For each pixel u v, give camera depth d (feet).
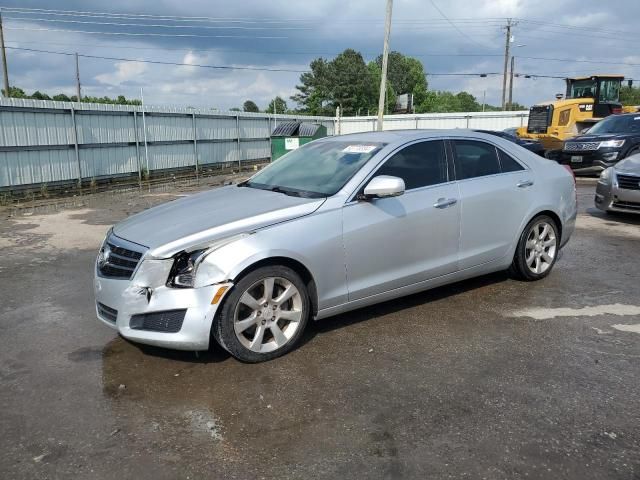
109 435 10.12
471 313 16.08
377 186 13.80
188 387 11.89
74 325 15.74
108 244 13.39
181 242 12.17
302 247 13.07
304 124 61.36
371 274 14.46
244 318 12.75
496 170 17.42
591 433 9.93
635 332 14.58
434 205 15.40
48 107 47.19
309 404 11.10
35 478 8.92
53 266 22.53
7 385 12.11
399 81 307.17
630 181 28.99
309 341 14.20
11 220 34.22
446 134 16.66
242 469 9.09
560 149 60.54
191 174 64.85
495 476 8.79
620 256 22.72
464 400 11.16
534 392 11.43
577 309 16.34
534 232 18.43
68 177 49.83
